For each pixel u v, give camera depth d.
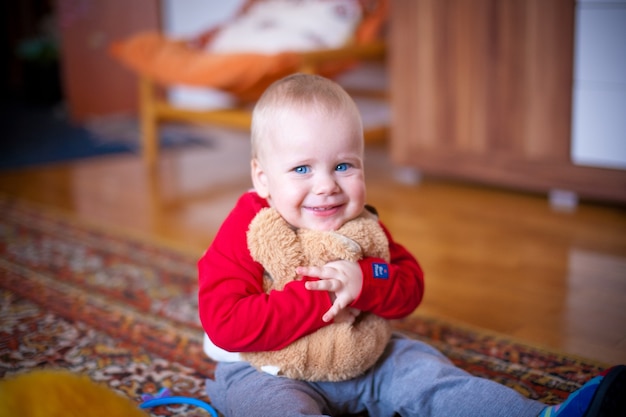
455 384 0.92
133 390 1.11
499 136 2.39
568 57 2.19
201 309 0.92
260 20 3.06
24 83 5.39
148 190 2.58
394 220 2.15
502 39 2.32
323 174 0.93
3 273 1.70
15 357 1.24
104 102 4.29
